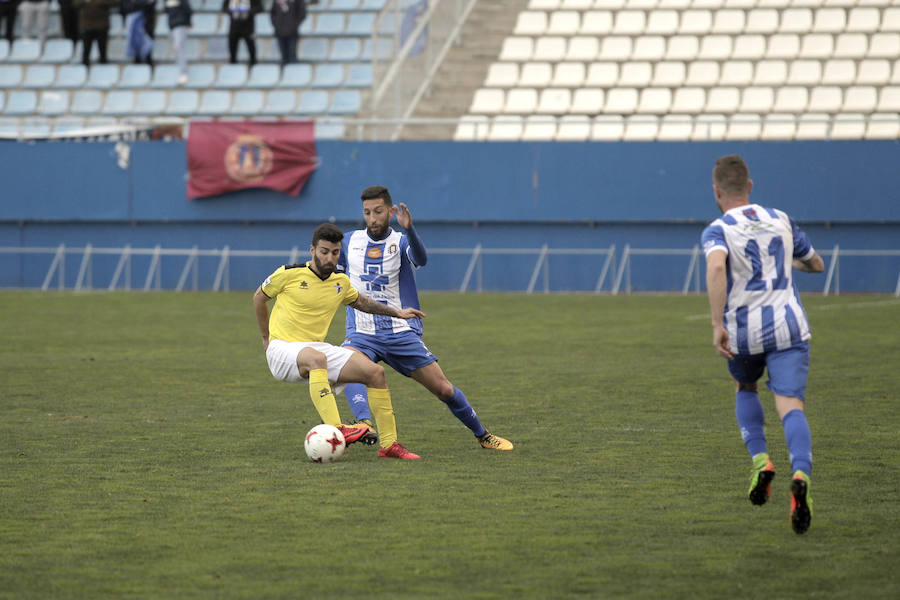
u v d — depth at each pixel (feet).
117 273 254.06
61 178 254.27
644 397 104.37
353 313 82.23
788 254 58.95
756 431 59.36
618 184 241.76
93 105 279.90
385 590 47.16
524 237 246.88
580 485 67.51
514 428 88.53
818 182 235.40
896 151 232.94
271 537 55.67
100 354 138.10
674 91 268.82
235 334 161.68
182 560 51.70
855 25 277.44
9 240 257.34
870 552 52.70
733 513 60.44
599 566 50.57
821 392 105.91
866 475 69.97
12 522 58.59
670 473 71.10
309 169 247.91
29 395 106.01
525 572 49.65
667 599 45.91
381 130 253.65
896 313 187.93
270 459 76.13
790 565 50.60
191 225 253.65
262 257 251.80
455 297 229.86
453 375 119.65
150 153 251.80
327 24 288.10
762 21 282.36
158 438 84.12
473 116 271.08
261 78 278.05
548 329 167.02
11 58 290.35
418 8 271.49
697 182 238.89
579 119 240.32
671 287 241.76
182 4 273.54
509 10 295.28
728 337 58.54
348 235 84.74
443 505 62.39
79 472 71.56
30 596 46.44
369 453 79.00
